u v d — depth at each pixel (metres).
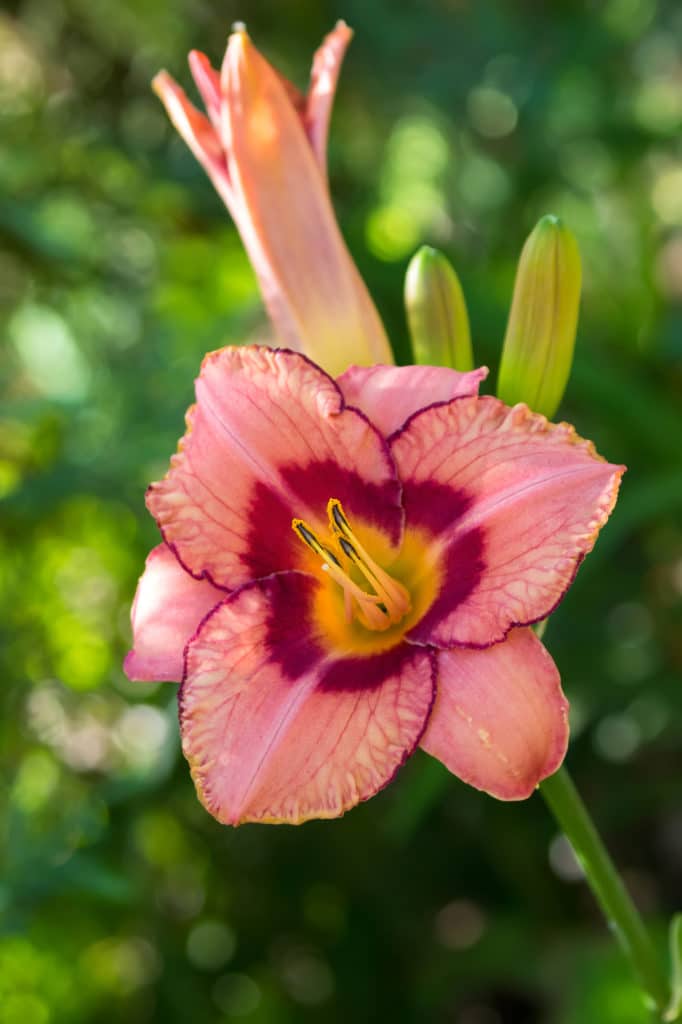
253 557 0.55
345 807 0.52
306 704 0.53
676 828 1.02
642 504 0.77
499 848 0.92
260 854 0.88
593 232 1.11
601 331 0.93
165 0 1.00
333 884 0.89
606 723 0.91
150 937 0.83
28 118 0.91
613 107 1.04
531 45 1.02
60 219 0.90
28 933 0.79
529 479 0.53
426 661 0.53
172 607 0.55
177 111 0.59
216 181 0.60
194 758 0.53
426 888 0.91
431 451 0.54
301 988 0.89
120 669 0.81
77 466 0.77
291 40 1.06
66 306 0.88
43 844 0.73
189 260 0.95
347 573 0.56
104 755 0.82
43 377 0.90
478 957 0.87
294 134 0.58
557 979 0.82
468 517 0.54
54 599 0.81
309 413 0.54
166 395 0.79
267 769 0.52
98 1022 0.83
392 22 1.04
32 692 0.80
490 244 1.07
